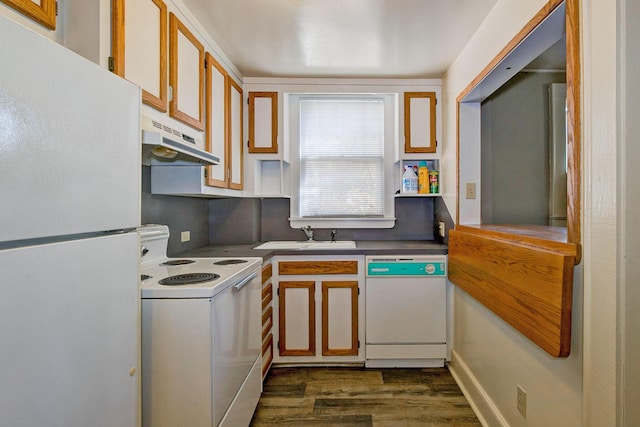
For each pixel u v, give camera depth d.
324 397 1.98
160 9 1.44
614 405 0.89
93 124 0.79
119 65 1.15
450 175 2.39
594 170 0.96
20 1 0.89
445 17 1.75
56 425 0.68
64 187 0.70
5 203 0.57
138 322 1.00
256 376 1.80
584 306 1.00
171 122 1.55
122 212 0.91
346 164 2.88
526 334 1.26
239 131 2.47
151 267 1.64
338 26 1.86
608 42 0.89
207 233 2.67
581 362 1.03
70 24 1.08
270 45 2.07
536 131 2.33
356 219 2.85
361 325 2.31
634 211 0.87
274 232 2.87
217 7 1.68
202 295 1.20
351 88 2.60
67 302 0.71
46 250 0.66
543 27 1.26
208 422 1.20
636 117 0.86
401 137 2.60
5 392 0.58
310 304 2.29
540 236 1.32
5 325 0.58
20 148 0.60
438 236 2.70
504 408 1.56
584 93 0.99
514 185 2.33
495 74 1.74
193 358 1.21
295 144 2.87
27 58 0.61
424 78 2.59
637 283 0.87
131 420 0.95
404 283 2.28
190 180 1.82
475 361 1.89
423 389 2.06
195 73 1.77
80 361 0.75
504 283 1.44
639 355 0.87
